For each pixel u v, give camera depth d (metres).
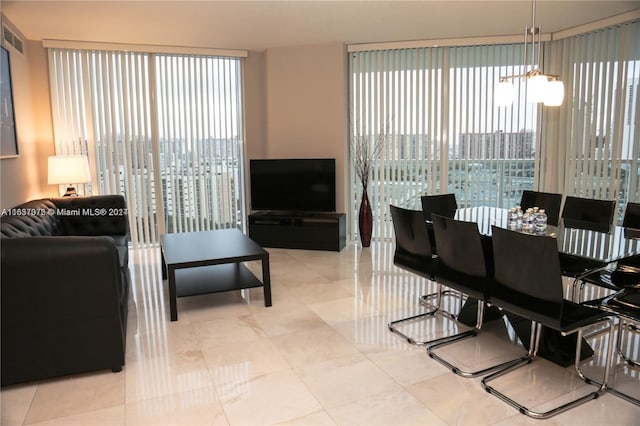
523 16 4.57
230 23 4.72
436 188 5.91
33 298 2.57
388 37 5.46
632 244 2.91
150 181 5.91
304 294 4.17
